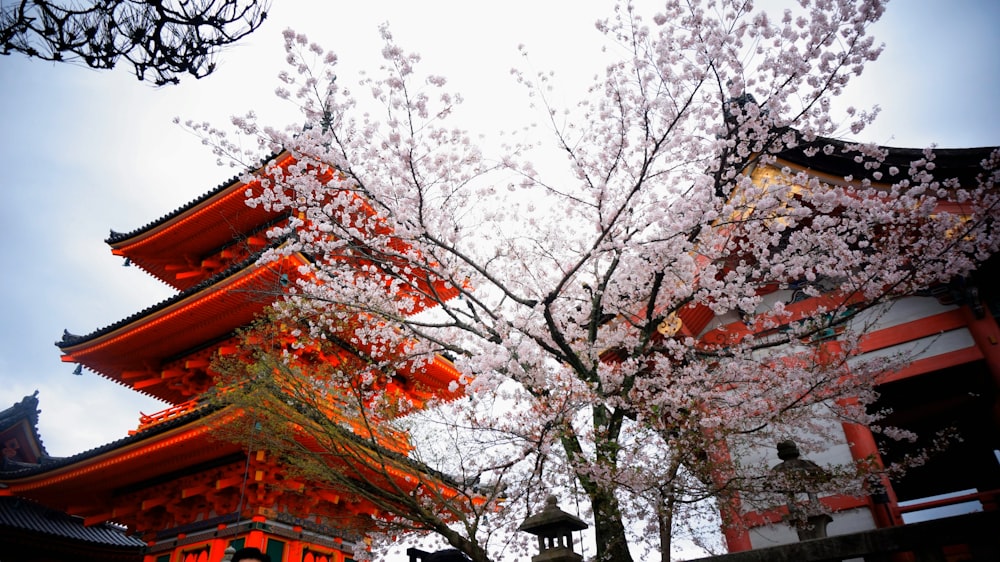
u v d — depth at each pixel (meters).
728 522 9.66
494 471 10.61
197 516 17.14
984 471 17.31
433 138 11.77
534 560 8.31
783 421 10.77
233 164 11.58
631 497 9.76
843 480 9.43
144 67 7.93
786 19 9.67
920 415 14.45
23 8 6.83
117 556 24.72
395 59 10.55
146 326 19.03
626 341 12.42
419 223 11.21
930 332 12.40
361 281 12.40
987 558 5.17
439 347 12.58
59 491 18.83
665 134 10.29
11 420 25.73
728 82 10.29
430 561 12.87
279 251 12.72
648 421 9.79
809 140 10.45
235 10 7.82
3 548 21.56
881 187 12.89
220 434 13.23
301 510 16.95
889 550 5.58
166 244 23.16
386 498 9.84
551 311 12.16
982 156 12.15
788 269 11.27
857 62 9.59
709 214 9.77
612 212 11.26
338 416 12.52
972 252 10.70
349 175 11.54
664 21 10.43
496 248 12.90
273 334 13.70
